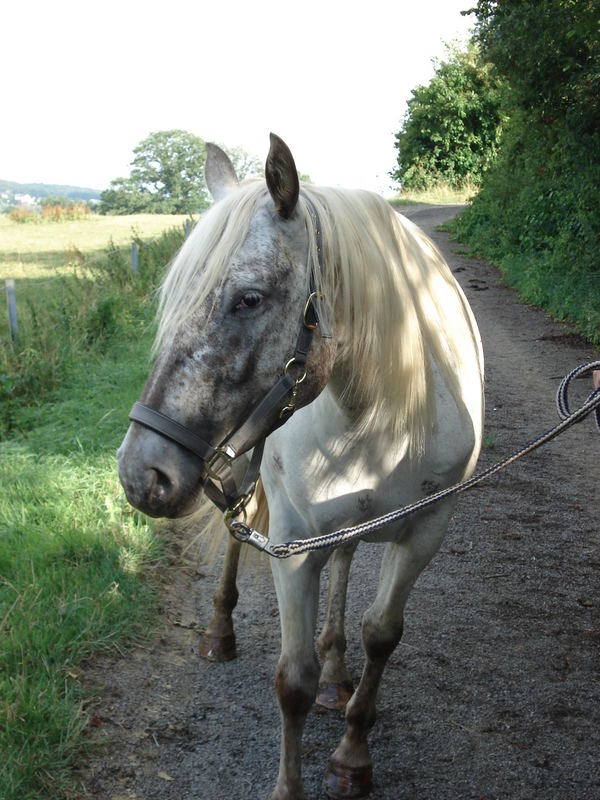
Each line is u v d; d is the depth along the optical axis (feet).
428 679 10.77
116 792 8.39
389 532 7.99
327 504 7.59
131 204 256.93
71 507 14.61
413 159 108.58
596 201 37.76
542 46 34.27
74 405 21.43
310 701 7.75
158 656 10.99
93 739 9.08
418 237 8.90
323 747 9.39
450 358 8.19
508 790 8.71
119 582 12.19
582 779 8.92
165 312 6.14
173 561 13.71
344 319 6.65
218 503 6.52
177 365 5.92
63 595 11.49
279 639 11.71
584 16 30.89
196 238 6.18
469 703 10.25
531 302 40.96
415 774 8.93
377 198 7.20
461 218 68.59
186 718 9.75
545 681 10.78
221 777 8.76
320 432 7.34
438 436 7.86
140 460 5.86
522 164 54.19
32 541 13.24
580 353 30.73
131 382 23.54
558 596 13.20
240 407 6.09
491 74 41.22
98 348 27.96
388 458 7.51
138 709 9.78
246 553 10.50
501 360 29.84
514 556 14.62
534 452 20.26
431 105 105.19
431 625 12.18
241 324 5.95
